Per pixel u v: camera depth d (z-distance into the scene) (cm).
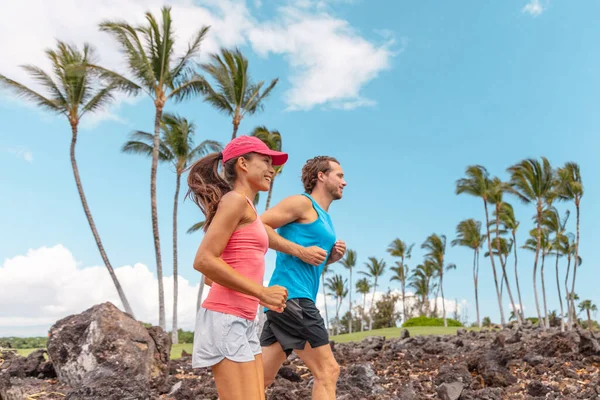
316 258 341
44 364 674
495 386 607
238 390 233
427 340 1352
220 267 229
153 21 2020
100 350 611
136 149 2631
